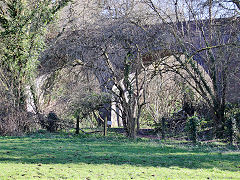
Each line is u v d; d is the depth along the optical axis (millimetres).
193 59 17484
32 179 5961
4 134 17000
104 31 16109
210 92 16359
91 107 17828
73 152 10266
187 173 6961
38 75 21031
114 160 8789
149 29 16047
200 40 17047
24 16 19828
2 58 19266
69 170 7062
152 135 17984
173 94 20562
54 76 20531
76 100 17766
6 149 10805
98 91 17625
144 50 16359
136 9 16797
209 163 8570
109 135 17688
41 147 11531
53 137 16125
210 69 16516
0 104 17422
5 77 19172
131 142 14094
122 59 16469
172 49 16594
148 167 7727
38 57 20609
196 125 14102
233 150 11727
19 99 18828
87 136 17047
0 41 19438
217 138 15211
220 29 16469
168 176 6562
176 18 16719
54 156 9312
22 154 9602
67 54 18203
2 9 20250
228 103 16562
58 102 19141
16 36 19438
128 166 7828
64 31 19359
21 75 19453
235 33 16078
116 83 16688
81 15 19312
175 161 8797
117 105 17375
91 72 17672
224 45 14898
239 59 15773
